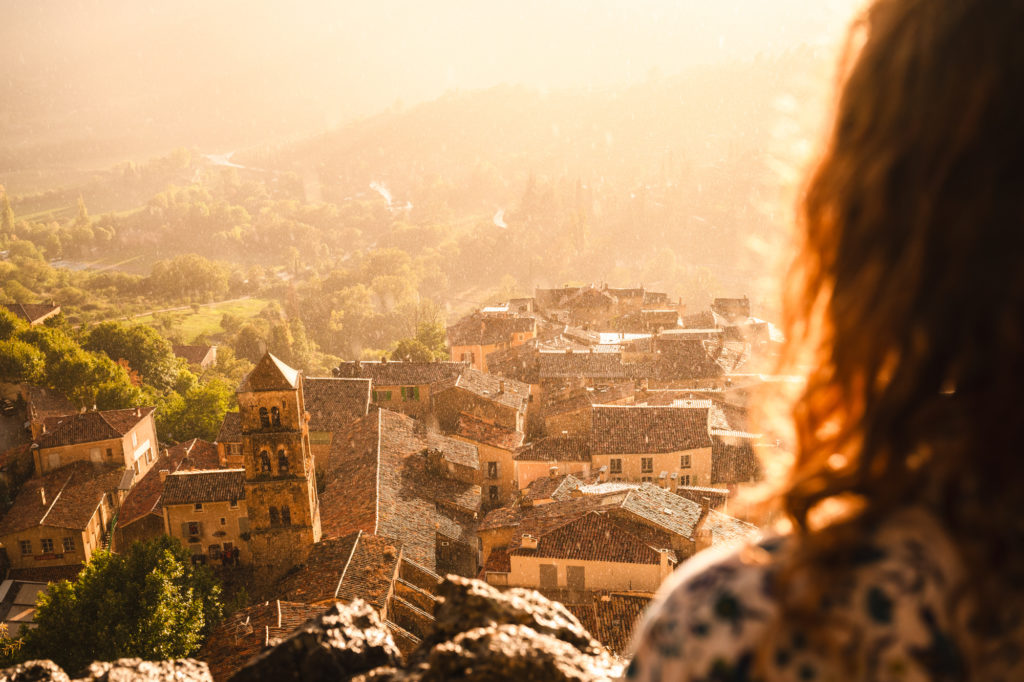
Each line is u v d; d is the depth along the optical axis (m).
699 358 87.00
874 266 1.34
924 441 1.33
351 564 44.97
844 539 1.28
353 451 65.94
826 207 1.41
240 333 199.38
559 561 40.38
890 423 1.34
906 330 1.33
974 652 1.26
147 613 40.38
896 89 1.34
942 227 1.29
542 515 45.56
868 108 1.38
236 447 77.38
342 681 7.18
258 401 48.34
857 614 1.22
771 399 1.55
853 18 1.49
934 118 1.30
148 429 88.00
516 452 65.50
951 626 1.24
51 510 70.06
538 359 87.19
